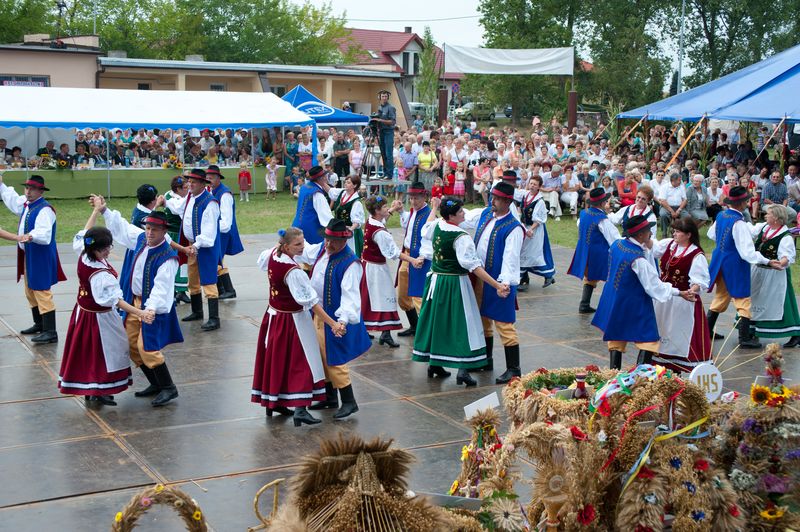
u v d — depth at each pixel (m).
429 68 40.69
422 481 5.20
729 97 17.97
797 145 23.34
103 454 5.60
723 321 9.82
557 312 10.17
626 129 24.11
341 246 6.18
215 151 22.78
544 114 39.38
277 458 5.57
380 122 18.64
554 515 3.68
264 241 15.05
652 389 3.76
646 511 3.66
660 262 7.34
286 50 44.06
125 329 6.57
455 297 7.10
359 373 7.62
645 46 38.34
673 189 15.88
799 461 3.99
